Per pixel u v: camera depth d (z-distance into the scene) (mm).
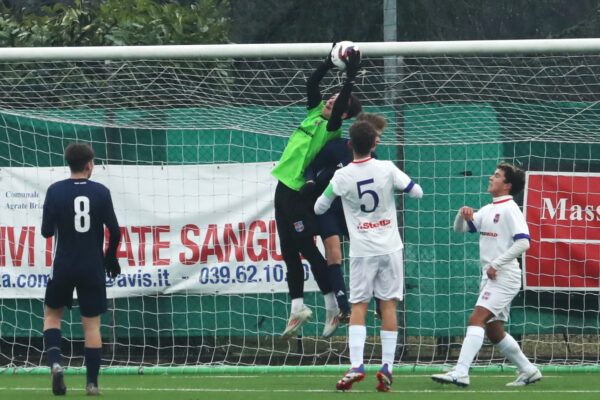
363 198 28359
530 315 38750
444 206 39250
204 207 39125
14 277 39375
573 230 38656
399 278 28719
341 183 28391
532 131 39375
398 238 28734
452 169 39250
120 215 39188
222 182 39094
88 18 45156
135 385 32969
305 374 37125
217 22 47688
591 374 36656
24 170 39500
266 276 38906
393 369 37469
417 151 39312
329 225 31328
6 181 39500
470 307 39062
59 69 40188
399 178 28391
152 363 39688
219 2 56500
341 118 31203
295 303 32719
